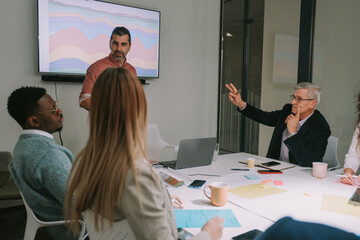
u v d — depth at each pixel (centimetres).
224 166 219
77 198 78
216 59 434
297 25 360
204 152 217
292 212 130
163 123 396
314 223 40
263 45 413
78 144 335
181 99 408
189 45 408
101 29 334
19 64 300
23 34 299
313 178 187
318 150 230
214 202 138
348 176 180
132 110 78
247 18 444
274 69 396
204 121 432
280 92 390
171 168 211
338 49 318
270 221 121
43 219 143
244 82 450
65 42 315
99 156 78
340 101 321
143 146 82
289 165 222
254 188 164
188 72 411
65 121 325
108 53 340
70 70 321
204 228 97
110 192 73
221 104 443
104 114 79
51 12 305
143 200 73
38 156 133
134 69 359
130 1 353
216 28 429
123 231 78
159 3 377
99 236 84
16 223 251
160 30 380
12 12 292
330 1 322
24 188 135
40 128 143
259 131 434
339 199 147
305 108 234
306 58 345
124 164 75
